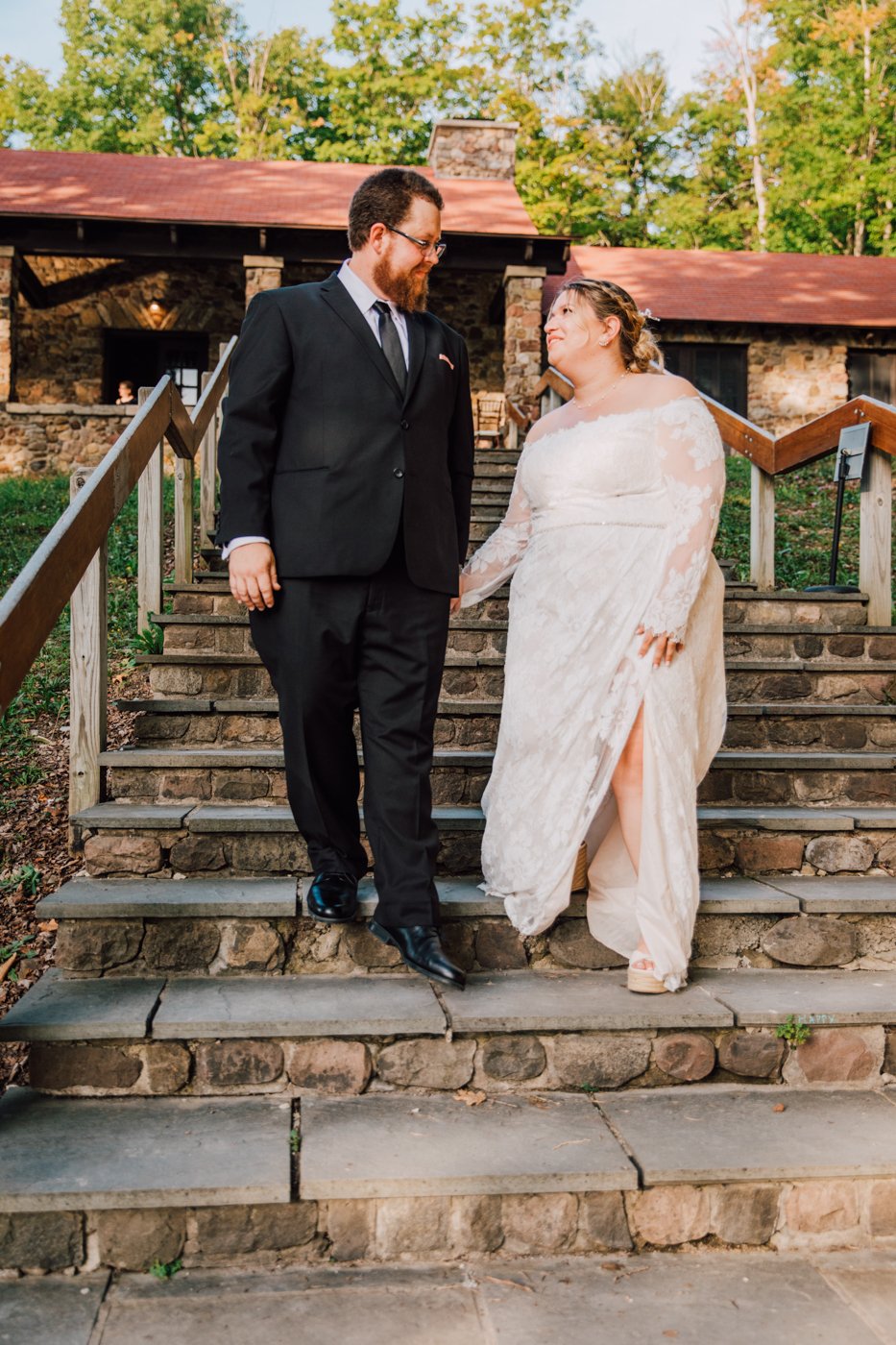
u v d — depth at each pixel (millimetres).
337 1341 1861
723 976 2846
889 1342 1901
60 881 3354
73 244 13508
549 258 13891
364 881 2961
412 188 2645
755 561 5203
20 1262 2049
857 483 11406
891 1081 2627
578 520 2820
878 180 23516
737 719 3791
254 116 27109
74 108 28797
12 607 2297
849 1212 2248
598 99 29656
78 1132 2252
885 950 2949
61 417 13188
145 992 2588
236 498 2572
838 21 24891
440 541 2697
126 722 4469
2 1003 2842
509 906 2773
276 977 2730
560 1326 1926
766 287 16766
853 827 3260
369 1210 2127
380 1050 2479
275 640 2641
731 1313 1983
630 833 2740
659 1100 2504
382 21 28109
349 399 2596
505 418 14938
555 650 2773
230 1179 2072
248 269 13656
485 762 3342
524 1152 2225
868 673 4094
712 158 28828
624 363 2949
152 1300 1982
